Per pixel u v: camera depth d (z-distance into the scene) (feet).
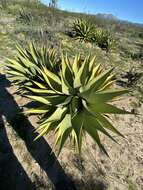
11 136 15.44
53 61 18.72
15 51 27.89
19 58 18.56
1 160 13.93
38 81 17.62
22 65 18.26
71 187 12.91
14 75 19.06
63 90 12.98
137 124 18.26
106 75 12.92
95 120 11.87
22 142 15.11
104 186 13.16
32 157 14.23
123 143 16.12
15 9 53.62
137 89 23.71
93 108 12.50
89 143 15.57
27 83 17.57
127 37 55.01
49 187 12.80
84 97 12.55
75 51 32.30
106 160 14.66
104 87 14.05
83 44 36.60
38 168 13.66
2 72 22.61
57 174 13.44
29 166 13.74
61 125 12.38
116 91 12.09
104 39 37.19
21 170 13.50
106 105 12.00
